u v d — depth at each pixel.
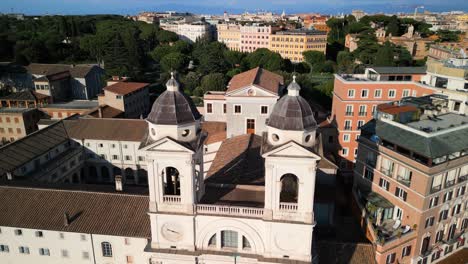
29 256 59.59
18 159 80.06
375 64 172.38
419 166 59.31
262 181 51.72
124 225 56.31
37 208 59.47
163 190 43.09
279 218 41.88
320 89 153.75
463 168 63.72
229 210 42.81
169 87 40.94
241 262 43.84
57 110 130.25
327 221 65.31
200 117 42.91
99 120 101.56
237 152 66.19
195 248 44.59
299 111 39.38
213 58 193.38
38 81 145.88
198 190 45.16
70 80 160.88
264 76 90.44
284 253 42.97
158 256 44.62
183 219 43.47
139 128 98.56
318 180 71.12
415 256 62.59
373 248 55.72
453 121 69.94
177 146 40.53
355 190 73.50
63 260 58.88
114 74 176.25
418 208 60.44
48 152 88.25
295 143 38.66
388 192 66.88
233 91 80.56
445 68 92.69
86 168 99.81
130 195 60.31
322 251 54.94
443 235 67.00
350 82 95.19
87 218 57.59
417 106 73.12
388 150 65.62
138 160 97.69
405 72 103.06
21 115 117.25
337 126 101.31
